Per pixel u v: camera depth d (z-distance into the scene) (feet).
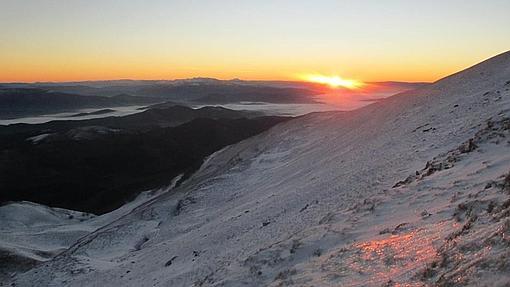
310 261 38.22
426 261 27.58
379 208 46.62
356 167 88.89
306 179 110.42
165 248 104.63
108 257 128.88
